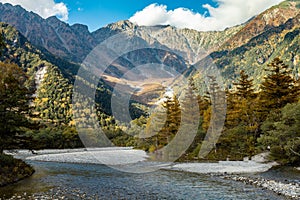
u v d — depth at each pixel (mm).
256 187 15836
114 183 17000
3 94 17531
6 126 17516
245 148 29531
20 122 18234
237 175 20016
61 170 23422
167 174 20062
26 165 21734
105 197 13375
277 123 23000
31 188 15352
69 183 17031
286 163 23438
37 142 20094
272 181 17375
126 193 14281
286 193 14109
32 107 19391
